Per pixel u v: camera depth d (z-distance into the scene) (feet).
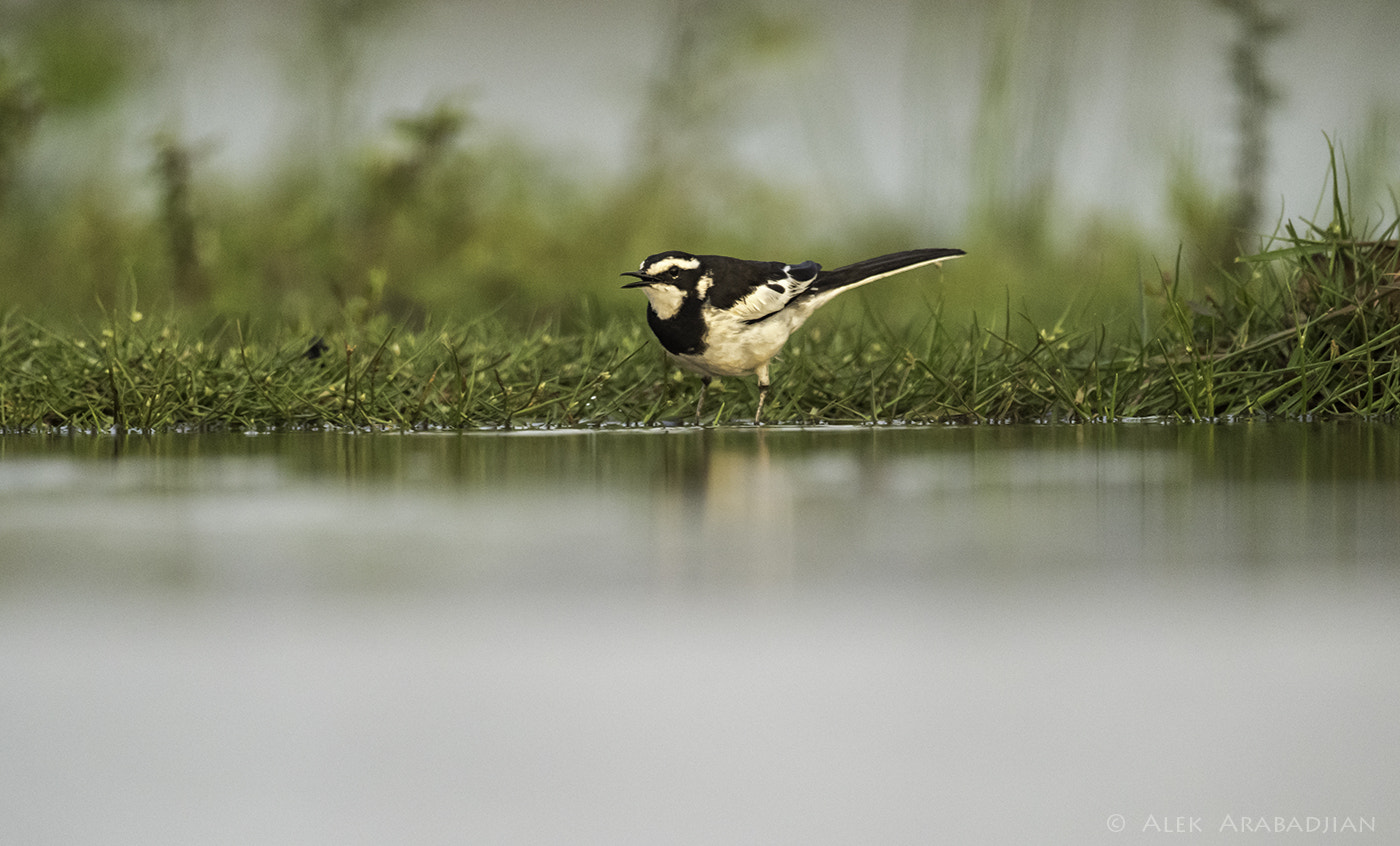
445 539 17.71
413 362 39.32
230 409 36.78
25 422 36.63
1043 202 68.23
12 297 60.03
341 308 47.57
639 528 18.57
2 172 64.44
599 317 52.42
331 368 38.99
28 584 14.70
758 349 36.60
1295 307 39.65
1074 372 40.86
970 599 13.73
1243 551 16.53
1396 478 23.91
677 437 33.83
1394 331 38.27
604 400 38.99
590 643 11.94
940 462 27.22
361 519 19.61
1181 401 39.01
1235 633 12.28
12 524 19.24
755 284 36.06
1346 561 15.83
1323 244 40.24
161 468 26.86
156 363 38.14
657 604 13.46
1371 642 11.97
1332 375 39.63
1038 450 29.66
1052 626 12.55
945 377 39.63
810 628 12.46
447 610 13.32
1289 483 23.36
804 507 20.67
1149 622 12.69
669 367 40.01
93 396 37.01
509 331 48.42
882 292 61.98
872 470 25.76
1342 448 29.63
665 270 35.42
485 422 37.76
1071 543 17.16
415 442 32.73
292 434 35.29
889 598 13.70
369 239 62.23
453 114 63.52
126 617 13.07
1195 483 23.44
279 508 20.85
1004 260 66.18
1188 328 38.88
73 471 26.30
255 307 57.88
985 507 20.62
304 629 12.53
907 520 19.20
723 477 24.72
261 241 62.23
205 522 19.42
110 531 18.62
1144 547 16.80
